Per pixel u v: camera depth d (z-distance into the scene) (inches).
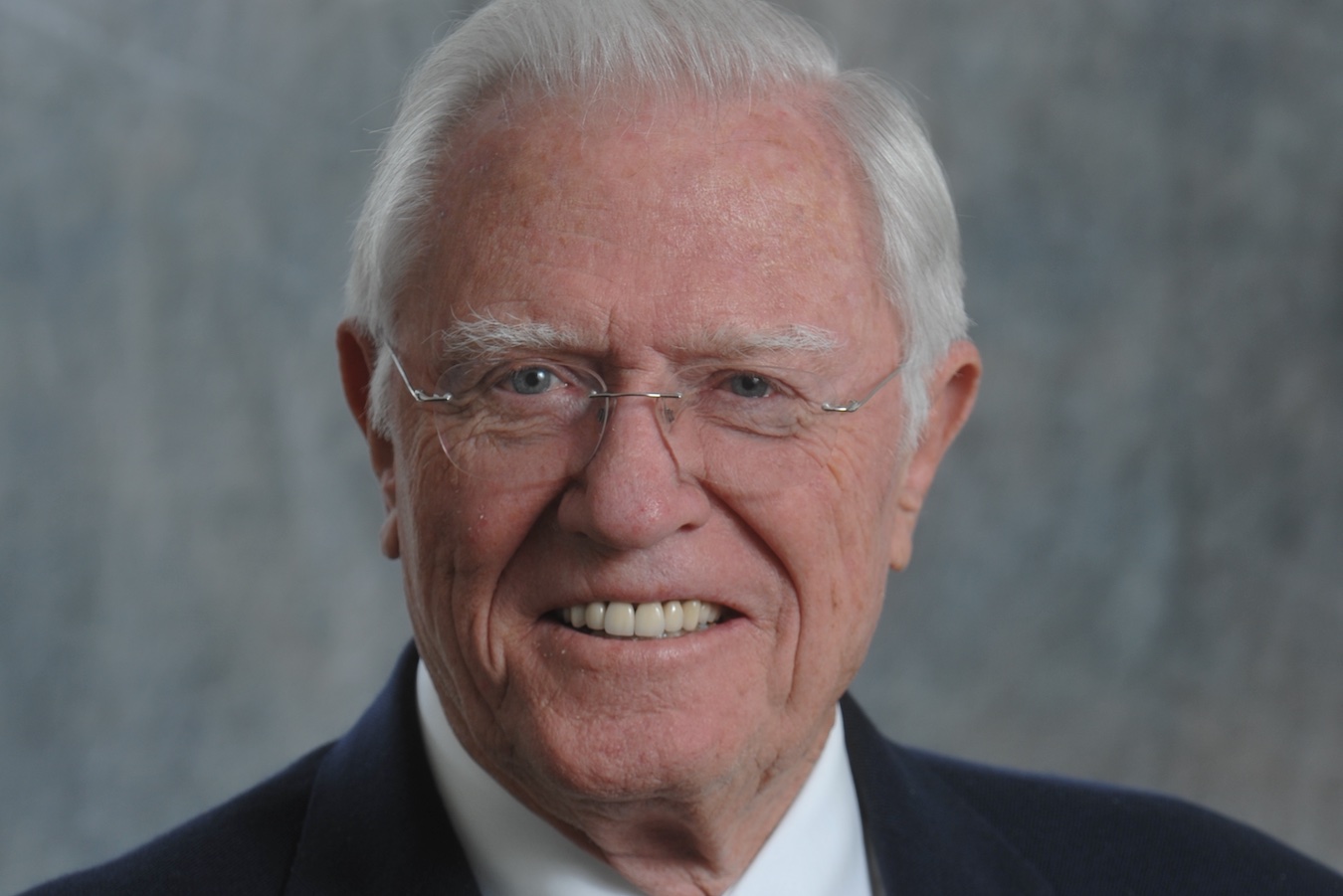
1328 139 283.9
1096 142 289.1
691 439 69.7
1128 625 284.8
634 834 74.7
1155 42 287.4
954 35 285.9
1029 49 287.3
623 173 68.7
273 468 269.1
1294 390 284.8
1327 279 284.2
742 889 77.9
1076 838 92.3
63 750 252.2
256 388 269.1
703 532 70.4
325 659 268.1
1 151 256.2
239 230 269.3
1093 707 281.0
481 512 70.6
